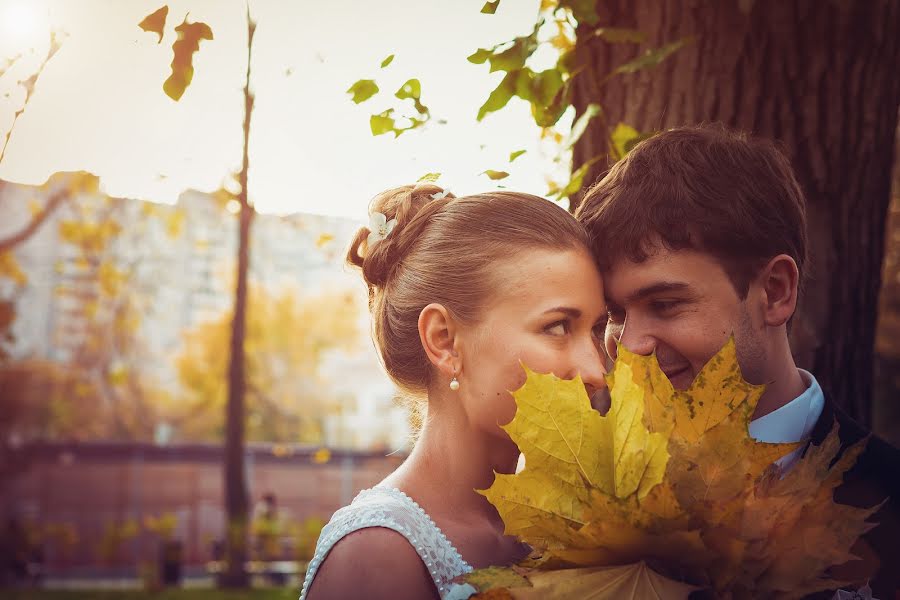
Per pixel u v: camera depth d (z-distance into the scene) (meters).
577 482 1.20
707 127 1.92
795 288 1.77
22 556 17.56
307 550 15.02
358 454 27.16
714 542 1.14
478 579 1.17
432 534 1.61
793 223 1.81
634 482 1.15
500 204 1.68
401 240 1.80
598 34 2.34
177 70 2.19
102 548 19.52
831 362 2.53
